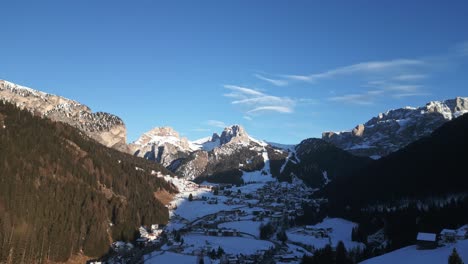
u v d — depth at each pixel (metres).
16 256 189.12
